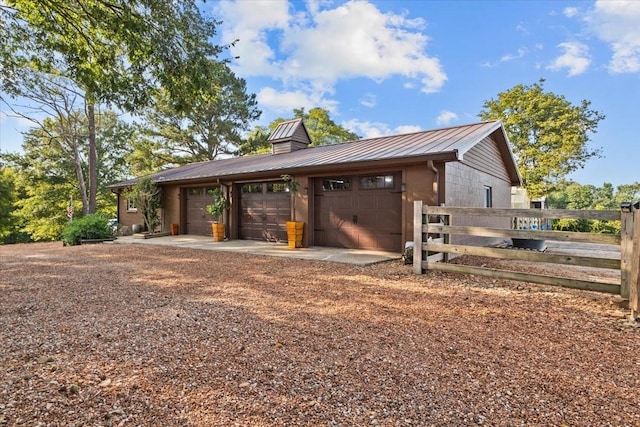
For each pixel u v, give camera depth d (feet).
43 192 74.49
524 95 65.46
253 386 7.06
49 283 16.66
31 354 8.47
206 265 21.84
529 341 9.57
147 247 31.86
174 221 45.34
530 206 67.36
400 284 16.38
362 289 15.46
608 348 9.14
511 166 41.34
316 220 30.89
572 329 10.52
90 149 55.98
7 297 13.94
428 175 24.02
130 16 16.60
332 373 7.64
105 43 18.67
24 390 6.78
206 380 7.29
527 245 27.86
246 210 37.04
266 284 16.48
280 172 30.22
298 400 6.58
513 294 14.51
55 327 10.43
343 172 28.30
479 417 6.08
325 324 10.85
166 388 6.96
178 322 10.93
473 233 16.70
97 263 22.85
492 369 7.89
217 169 41.09
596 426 5.87
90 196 56.03
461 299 13.78
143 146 75.82
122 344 9.16
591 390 7.04
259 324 10.82
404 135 34.14
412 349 8.97
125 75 19.24
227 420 5.95
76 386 6.91
